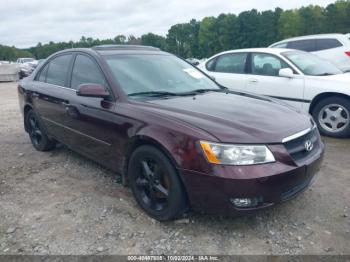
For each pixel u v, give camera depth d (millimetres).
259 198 2660
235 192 2602
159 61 4215
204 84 4215
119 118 3316
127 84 3602
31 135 5344
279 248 2748
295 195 2889
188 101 3422
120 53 4047
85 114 3756
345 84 5418
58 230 3037
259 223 3090
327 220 3131
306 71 5938
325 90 5531
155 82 3805
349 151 4961
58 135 4523
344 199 3508
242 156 2623
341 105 5457
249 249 2740
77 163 4645
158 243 2828
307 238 2869
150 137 2957
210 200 2703
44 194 3742
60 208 3420
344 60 8898
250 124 2881
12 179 4172
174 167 2855
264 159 2670
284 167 2717
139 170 3260
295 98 5895
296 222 3104
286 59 6117
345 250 2717
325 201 3471
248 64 6625
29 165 4629
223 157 2627
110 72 3650
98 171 4344
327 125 5703
